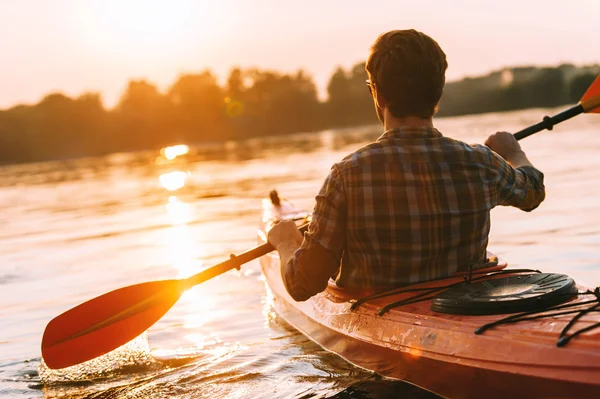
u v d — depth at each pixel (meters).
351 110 64.25
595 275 4.14
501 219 6.41
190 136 55.16
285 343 3.44
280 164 15.95
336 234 2.43
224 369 3.14
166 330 3.85
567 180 8.62
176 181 14.14
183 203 9.98
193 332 3.77
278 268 4.34
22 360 3.45
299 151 21.44
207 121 55.75
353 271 2.62
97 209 10.39
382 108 2.43
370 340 2.64
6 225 9.35
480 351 2.15
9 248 7.22
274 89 61.84
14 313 4.42
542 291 2.22
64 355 3.19
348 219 2.43
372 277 2.54
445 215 2.37
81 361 3.22
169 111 54.91
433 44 2.35
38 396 2.98
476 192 2.39
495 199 2.46
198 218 8.23
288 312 3.70
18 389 3.07
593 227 5.56
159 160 26.81
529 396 2.00
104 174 20.06
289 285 2.54
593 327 1.98
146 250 6.40
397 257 2.43
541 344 2.01
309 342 3.43
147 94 54.34
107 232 7.85
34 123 48.38
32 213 10.65
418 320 2.44
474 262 2.53
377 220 2.39
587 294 2.26
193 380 3.04
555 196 7.43
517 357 2.03
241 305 4.26
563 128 20.36
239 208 8.75
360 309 2.77
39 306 4.56
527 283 2.33
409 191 2.34
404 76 2.32
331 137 34.91
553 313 2.13
